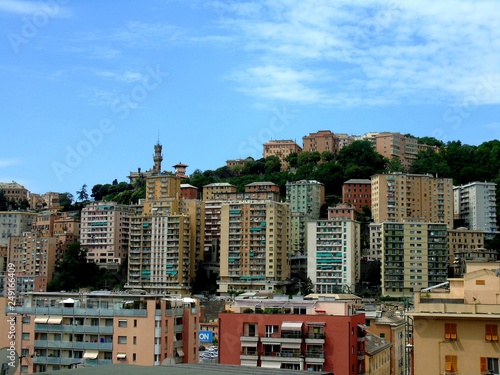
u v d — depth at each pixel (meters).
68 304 129.75
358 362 119.00
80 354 126.19
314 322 115.50
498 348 80.12
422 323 83.06
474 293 85.75
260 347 116.38
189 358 134.62
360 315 123.00
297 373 59.75
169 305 130.38
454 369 81.12
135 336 124.44
